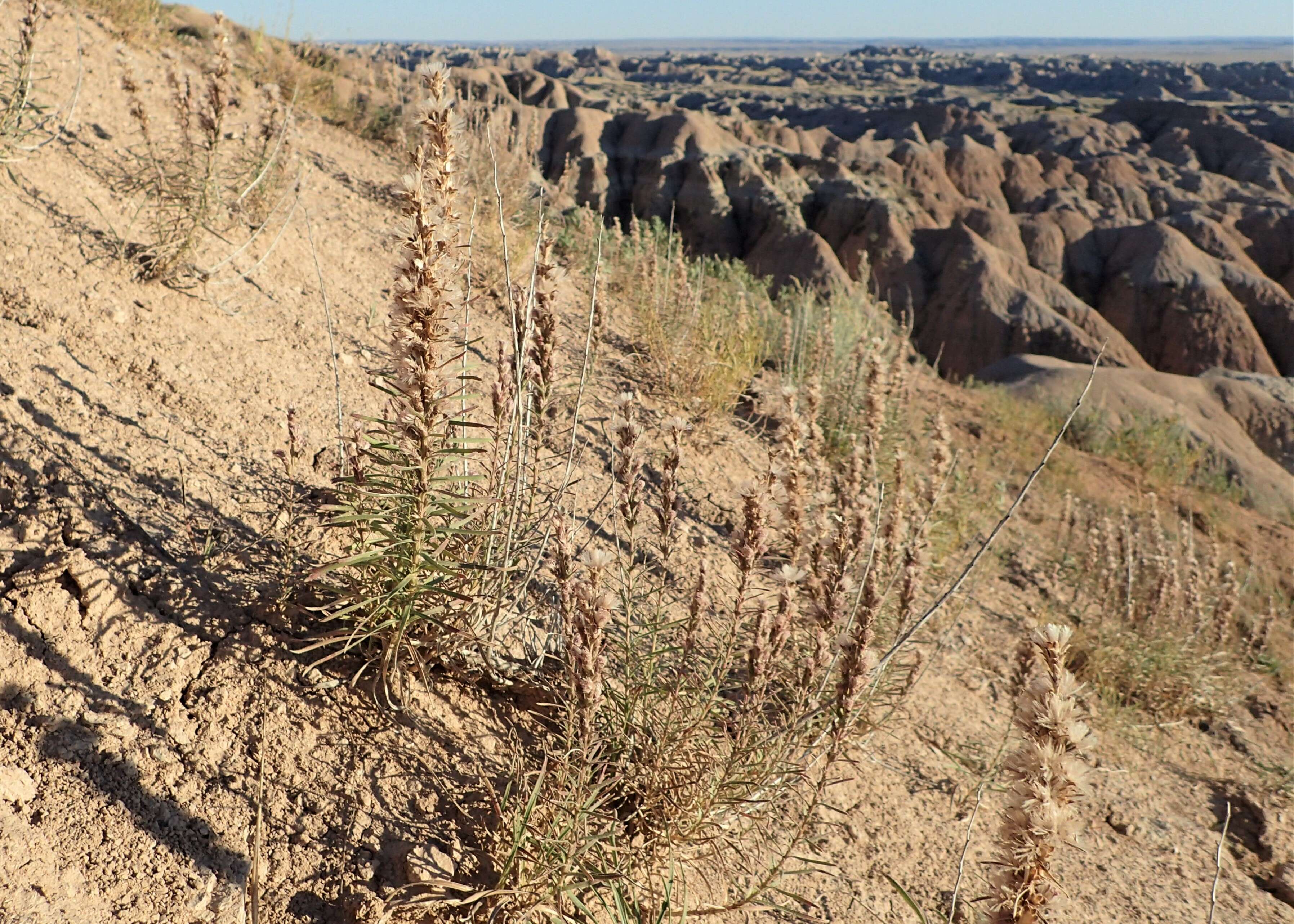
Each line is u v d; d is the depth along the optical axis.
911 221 81.69
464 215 5.92
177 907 2.19
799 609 3.01
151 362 3.96
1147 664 5.65
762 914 2.80
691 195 81.88
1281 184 101.81
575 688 2.47
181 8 11.23
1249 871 4.28
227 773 2.52
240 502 3.43
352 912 2.30
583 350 6.05
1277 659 6.79
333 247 6.14
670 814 2.70
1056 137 115.12
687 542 4.45
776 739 2.79
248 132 6.10
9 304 3.84
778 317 8.70
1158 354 74.31
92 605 2.79
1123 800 4.47
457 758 2.84
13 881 2.11
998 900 1.71
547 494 3.58
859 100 188.75
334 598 3.09
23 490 3.03
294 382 4.35
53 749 2.41
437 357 2.53
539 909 2.40
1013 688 4.19
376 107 10.10
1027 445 10.07
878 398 5.49
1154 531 6.95
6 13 6.79
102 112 6.18
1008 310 72.62
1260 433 28.72
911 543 4.12
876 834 3.41
